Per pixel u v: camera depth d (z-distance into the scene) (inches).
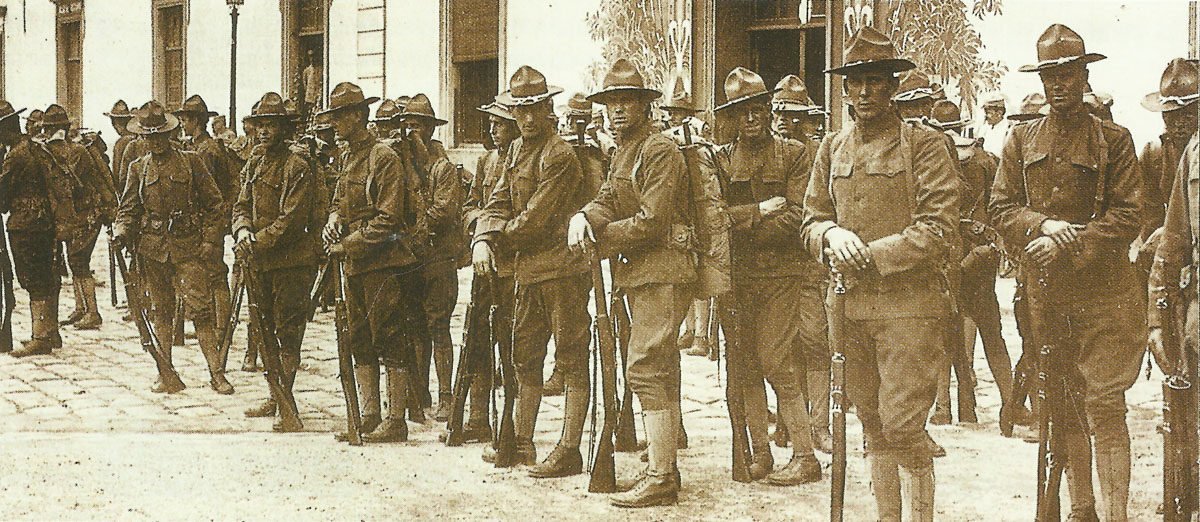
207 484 204.8
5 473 213.3
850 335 169.2
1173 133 194.4
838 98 386.3
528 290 212.4
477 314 232.5
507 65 424.8
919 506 166.2
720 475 210.5
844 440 166.9
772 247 203.9
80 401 280.5
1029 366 223.1
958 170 167.3
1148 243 195.9
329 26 418.6
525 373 218.2
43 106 517.7
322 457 224.8
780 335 203.9
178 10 453.1
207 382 302.0
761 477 207.6
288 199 257.8
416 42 418.3
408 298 245.1
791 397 204.5
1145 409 245.8
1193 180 165.8
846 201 168.2
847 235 164.7
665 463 194.5
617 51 417.1
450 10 415.5
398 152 251.9
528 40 423.8
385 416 262.7
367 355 243.4
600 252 193.9
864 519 182.4
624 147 195.3
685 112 275.7
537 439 240.7
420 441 240.4
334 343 346.0
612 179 194.9
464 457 226.1
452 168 260.7
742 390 205.2
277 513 189.2
